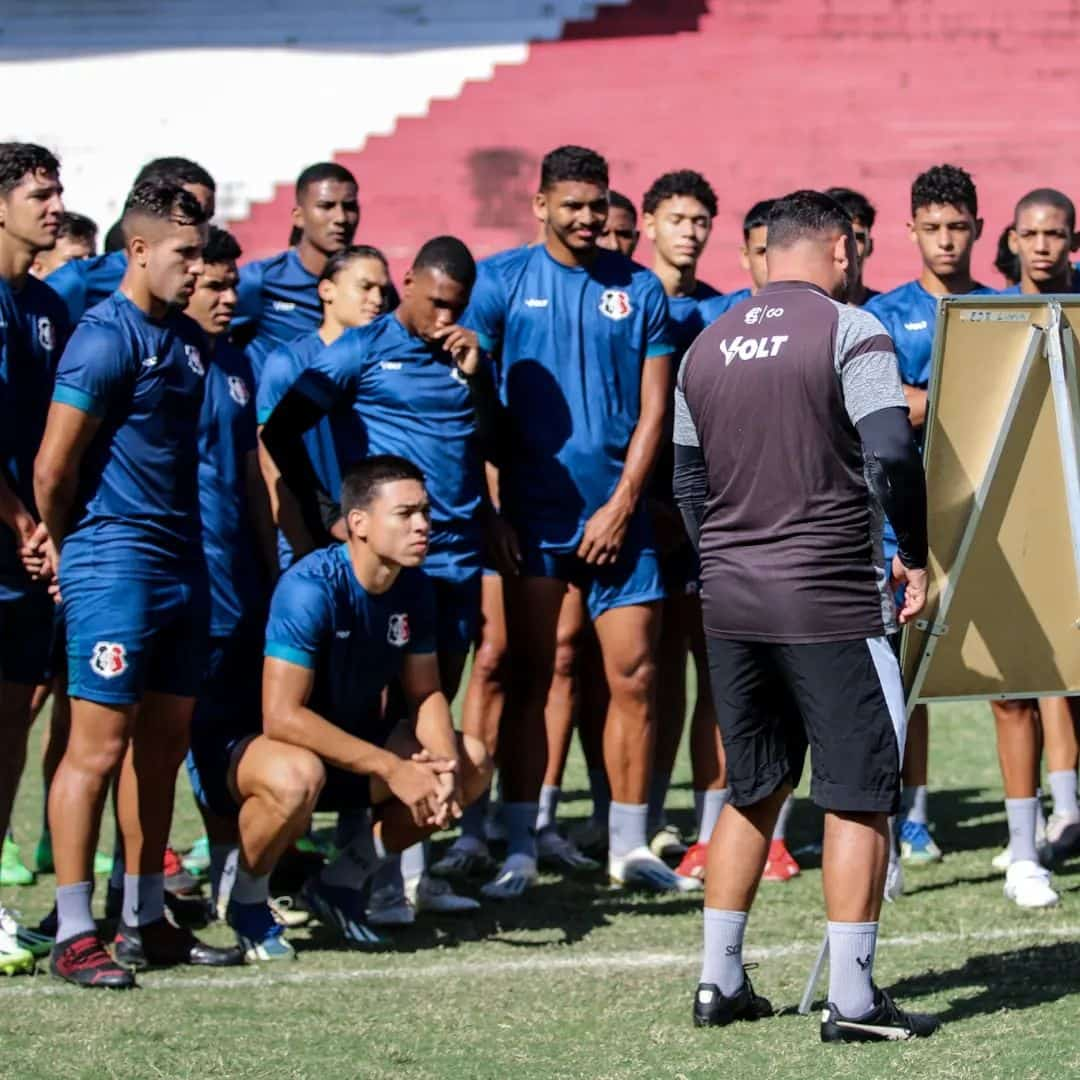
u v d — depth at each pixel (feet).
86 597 32.78
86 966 32.37
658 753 45.98
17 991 31.89
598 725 45.70
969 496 30.99
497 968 33.68
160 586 33.32
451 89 138.31
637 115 132.57
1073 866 42.70
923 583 27.04
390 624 35.37
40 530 34.40
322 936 36.88
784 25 137.69
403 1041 28.30
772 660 27.89
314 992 31.78
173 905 38.52
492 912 38.91
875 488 26.35
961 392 30.66
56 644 40.04
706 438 28.37
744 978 29.14
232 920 34.88
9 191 35.32
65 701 42.04
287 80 140.77
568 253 41.52
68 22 148.05
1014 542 31.55
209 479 39.68
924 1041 27.35
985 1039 27.35
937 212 40.70
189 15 147.13
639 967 33.55
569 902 39.93
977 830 47.11
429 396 39.58
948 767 56.18
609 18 141.38
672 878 40.93
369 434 39.73
